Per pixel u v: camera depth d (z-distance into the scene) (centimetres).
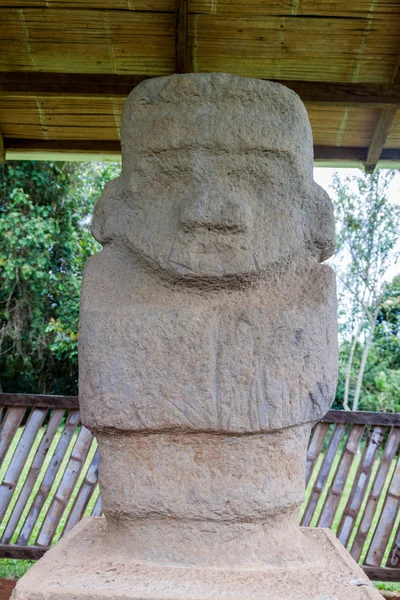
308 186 210
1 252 809
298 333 192
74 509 327
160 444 193
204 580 174
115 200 215
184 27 300
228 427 188
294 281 204
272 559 187
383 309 1077
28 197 833
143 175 210
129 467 194
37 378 936
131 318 193
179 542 189
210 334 191
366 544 431
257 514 189
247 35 311
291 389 190
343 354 1052
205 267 195
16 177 829
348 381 966
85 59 330
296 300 199
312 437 323
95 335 194
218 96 208
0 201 838
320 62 327
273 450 192
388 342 1055
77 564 186
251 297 199
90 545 204
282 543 192
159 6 296
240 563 185
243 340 190
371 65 327
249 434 190
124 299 201
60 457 329
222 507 187
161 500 189
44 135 370
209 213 196
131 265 208
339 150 374
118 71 337
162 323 192
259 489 189
